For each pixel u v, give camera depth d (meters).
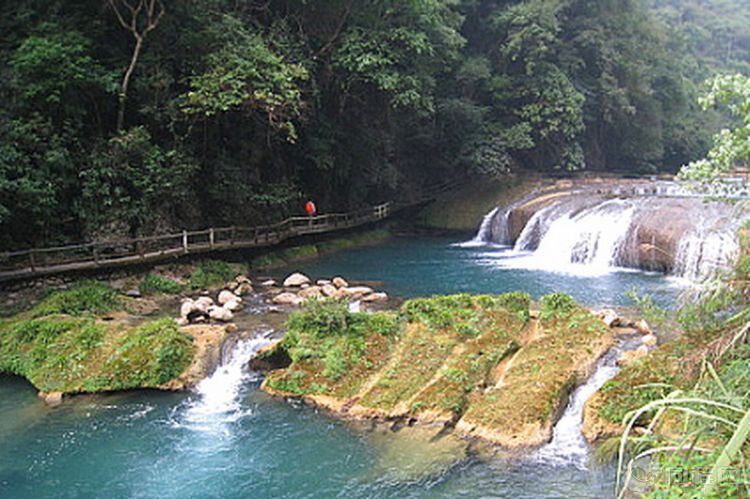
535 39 33.44
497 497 7.63
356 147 26.59
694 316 7.75
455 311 12.40
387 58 22.95
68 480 8.47
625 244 20.52
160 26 19.17
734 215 9.29
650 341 11.38
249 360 12.04
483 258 23.36
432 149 34.81
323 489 8.05
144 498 8.03
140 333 12.20
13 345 12.47
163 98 18.98
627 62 38.38
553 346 11.09
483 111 33.50
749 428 3.03
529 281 18.48
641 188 30.09
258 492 8.09
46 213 16.11
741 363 5.38
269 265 21.36
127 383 11.16
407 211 32.22
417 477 8.17
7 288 14.40
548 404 9.26
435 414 9.51
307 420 9.96
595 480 7.89
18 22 18.23
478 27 36.22
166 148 19.55
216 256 19.53
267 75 18.56
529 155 37.69
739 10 88.31
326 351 11.44
